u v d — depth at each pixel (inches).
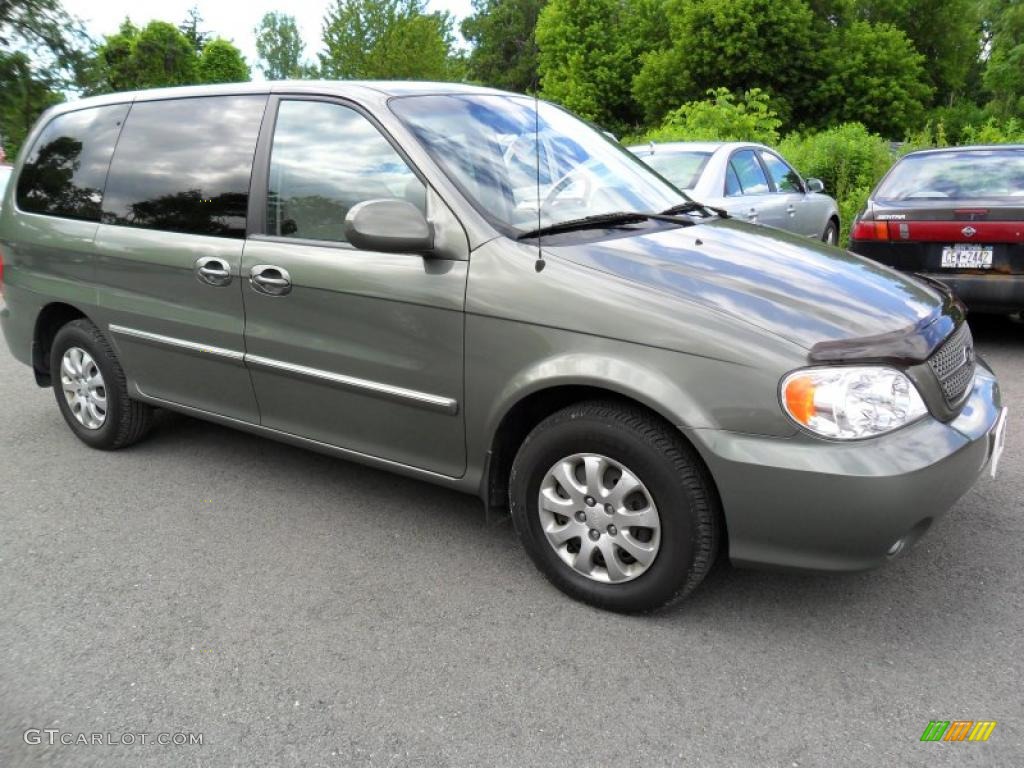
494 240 114.2
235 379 145.4
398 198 122.6
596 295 105.1
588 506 110.0
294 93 137.8
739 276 108.7
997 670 98.5
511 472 117.5
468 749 88.1
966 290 226.1
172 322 151.2
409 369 121.3
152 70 1681.8
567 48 1707.7
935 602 113.0
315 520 143.5
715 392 97.4
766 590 117.3
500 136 133.2
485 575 124.1
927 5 1614.2
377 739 89.9
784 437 94.9
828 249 131.0
